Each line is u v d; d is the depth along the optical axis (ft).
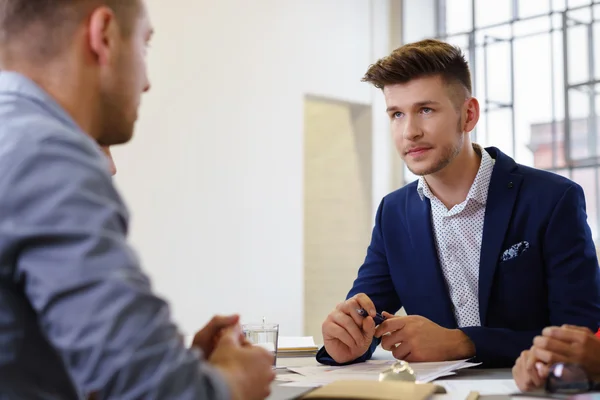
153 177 14.64
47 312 2.19
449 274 6.19
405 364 3.86
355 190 19.42
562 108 16.99
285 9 17.35
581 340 3.69
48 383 2.46
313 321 18.70
